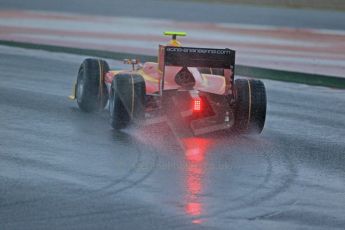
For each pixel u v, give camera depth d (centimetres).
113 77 4491
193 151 4059
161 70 4450
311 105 5819
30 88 5922
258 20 14512
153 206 3095
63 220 2875
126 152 3978
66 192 3234
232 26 12988
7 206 3011
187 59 4288
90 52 8369
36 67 7181
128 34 10856
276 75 7419
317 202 3253
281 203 3216
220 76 4578
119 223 2869
